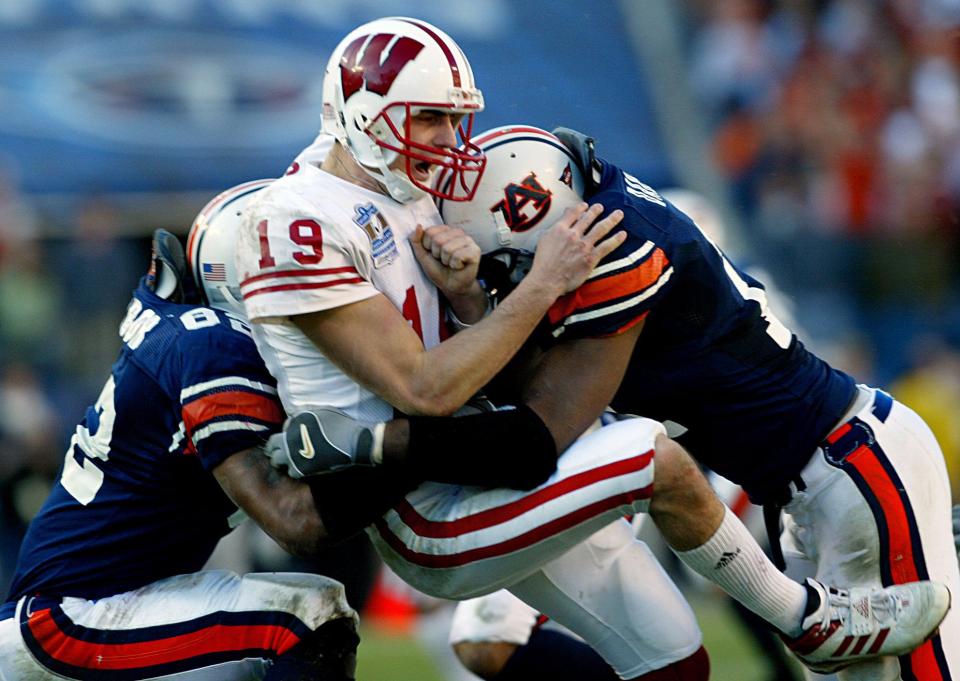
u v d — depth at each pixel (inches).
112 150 1414.9
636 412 513.3
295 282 445.7
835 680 523.5
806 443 506.6
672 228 482.6
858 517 502.9
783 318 758.5
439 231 466.6
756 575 482.6
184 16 1485.0
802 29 1594.5
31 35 1455.5
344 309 448.1
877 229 1488.7
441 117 467.5
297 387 470.9
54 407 1317.7
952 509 554.9
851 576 508.1
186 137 1433.3
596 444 468.4
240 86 1462.8
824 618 488.1
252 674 494.3
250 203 463.8
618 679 576.4
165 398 495.8
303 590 492.1
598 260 459.2
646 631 518.6
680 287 484.4
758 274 863.7
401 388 446.9
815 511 512.4
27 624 492.4
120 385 505.4
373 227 464.4
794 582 493.4
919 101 1557.6
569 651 587.8
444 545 475.2
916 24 1592.0
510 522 466.6
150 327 505.7
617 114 1556.3
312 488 460.8
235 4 1501.0
